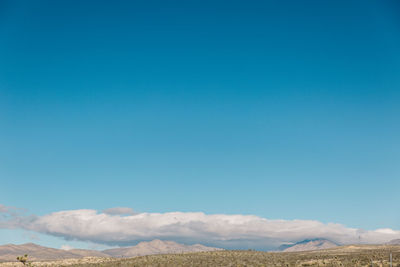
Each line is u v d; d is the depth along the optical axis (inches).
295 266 6033.5
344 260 6638.8
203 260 6619.1
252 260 6683.1
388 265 5615.2
